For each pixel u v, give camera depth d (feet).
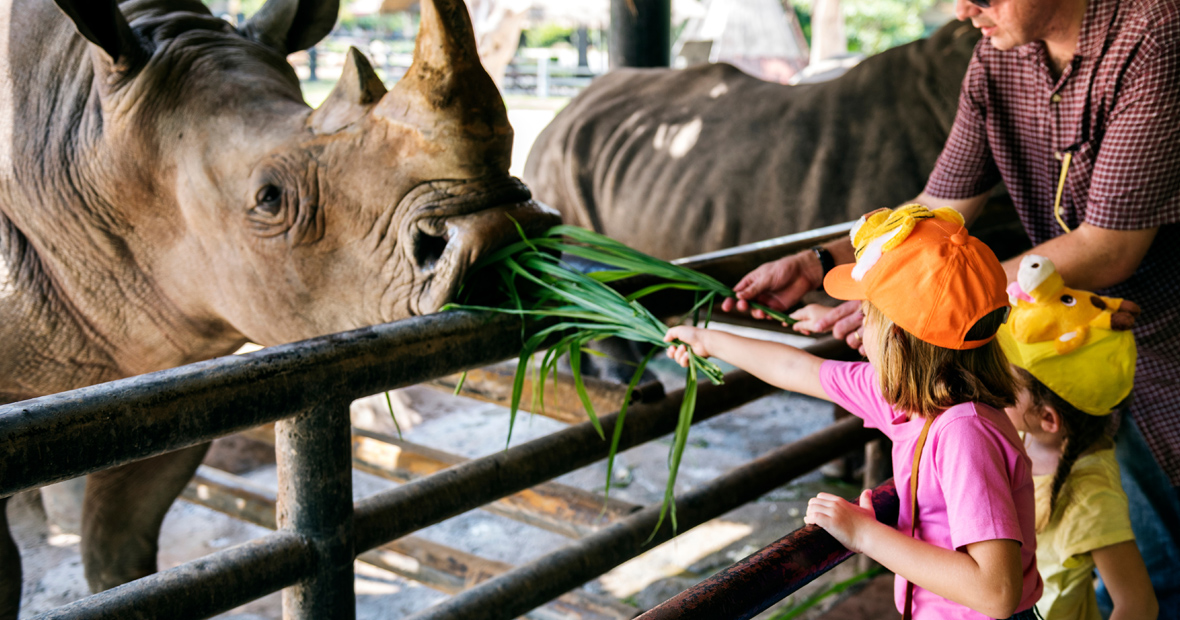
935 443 4.87
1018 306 6.34
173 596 4.37
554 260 6.11
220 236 6.61
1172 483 7.98
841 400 5.78
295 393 4.53
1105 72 7.30
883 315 4.98
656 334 5.98
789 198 15.21
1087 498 6.57
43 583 11.75
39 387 7.35
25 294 7.02
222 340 7.64
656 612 3.82
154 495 8.66
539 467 6.57
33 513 13.14
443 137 5.79
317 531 4.85
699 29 66.80
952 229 4.85
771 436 16.51
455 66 5.69
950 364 4.83
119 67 6.52
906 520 5.09
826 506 4.74
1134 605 6.48
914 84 14.78
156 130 6.61
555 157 18.98
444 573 9.23
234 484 10.58
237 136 6.44
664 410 7.40
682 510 7.76
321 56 78.74
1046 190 8.41
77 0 6.12
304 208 6.18
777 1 62.95
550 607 9.39
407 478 10.15
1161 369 7.85
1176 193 7.08
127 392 3.98
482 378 9.02
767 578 4.22
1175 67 6.89
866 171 14.62
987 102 8.36
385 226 6.02
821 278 7.48
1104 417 6.51
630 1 21.99
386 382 4.99
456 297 5.93
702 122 16.90
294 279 6.40
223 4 92.38
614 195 17.71
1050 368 6.30
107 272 7.02
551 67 79.97
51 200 6.86
